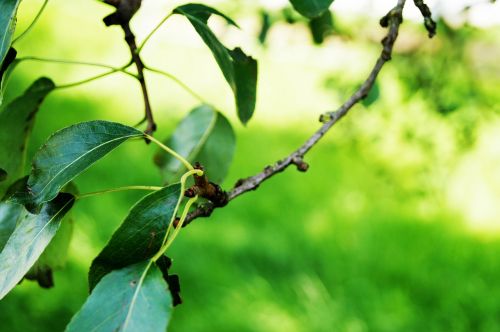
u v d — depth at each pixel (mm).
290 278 3979
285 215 4680
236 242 4125
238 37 3857
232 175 5457
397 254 4172
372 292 3752
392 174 2771
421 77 2424
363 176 5094
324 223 4535
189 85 7727
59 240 1085
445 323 3600
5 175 959
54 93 6238
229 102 7301
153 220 767
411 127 2516
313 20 1587
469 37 2336
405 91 2477
